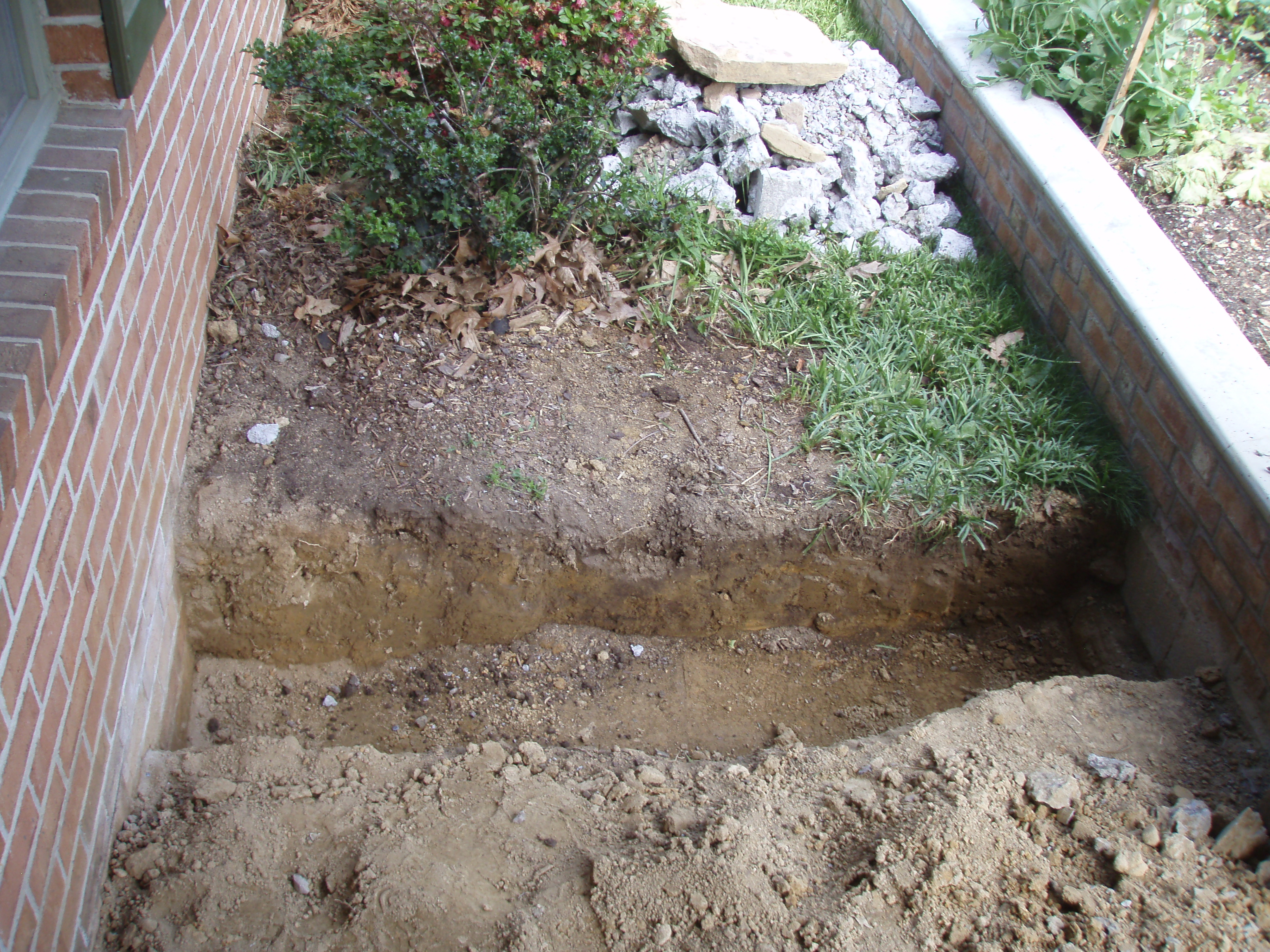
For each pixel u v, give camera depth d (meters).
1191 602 3.83
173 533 3.73
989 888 2.83
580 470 4.07
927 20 5.86
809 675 4.19
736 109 5.27
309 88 4.38
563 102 4.75
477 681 4.04
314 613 3.96
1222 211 5.01
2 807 2.24
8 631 2.29
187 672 3.85
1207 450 3.70
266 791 3.20
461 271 4.57
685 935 2.72
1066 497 4.15
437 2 4.96
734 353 4.64
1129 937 2.69
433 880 2.84
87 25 3.01
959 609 4.36
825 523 4.04
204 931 2.76
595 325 4.64
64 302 2.63
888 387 4.45
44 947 2.43
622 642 4.20
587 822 3.13
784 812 3.14
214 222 4.51
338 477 3.92
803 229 5.21
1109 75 5.22
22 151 2.99
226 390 4.19
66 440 2.68
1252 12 6.10
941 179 5.58
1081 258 4.50
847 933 2.70
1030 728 3.46
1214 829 3.08
